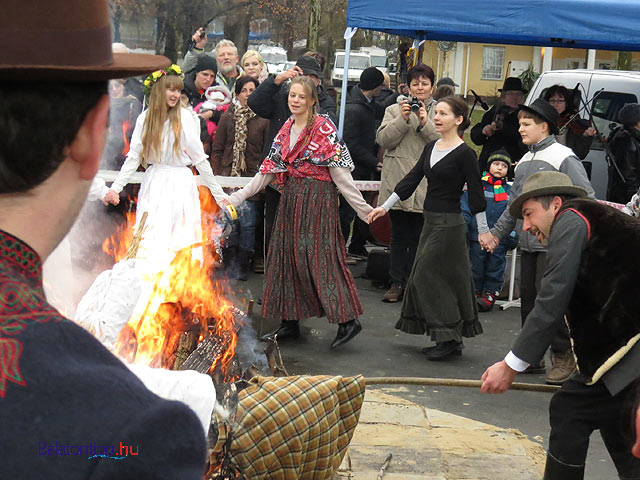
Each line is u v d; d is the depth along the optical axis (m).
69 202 0.88
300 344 5.89
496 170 7.13
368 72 8.42
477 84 30.14
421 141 7.14
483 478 3.74
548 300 3.04
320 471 2.92
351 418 3.02
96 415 0.76
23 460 0.73
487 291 7.22
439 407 4.82
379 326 6.50
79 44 0.85
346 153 5.61
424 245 5.64
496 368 3.22
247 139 7.76
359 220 8.81
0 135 0.81
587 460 4.18
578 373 3.13
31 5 0.81
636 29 6.80
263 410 2.76
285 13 23.19
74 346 0.80
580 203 3.06
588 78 9.76
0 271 0.81
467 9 7.12
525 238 5.41
